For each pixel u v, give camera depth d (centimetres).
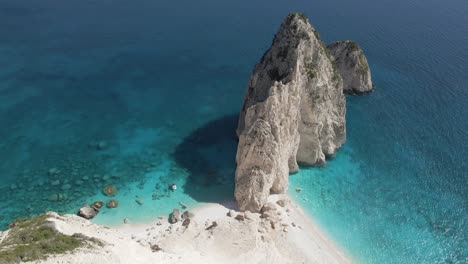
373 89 8350
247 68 9175
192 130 6744
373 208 5297
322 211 5162
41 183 5419
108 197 5219
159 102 7575
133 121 6919
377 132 6906
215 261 4097
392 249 4738
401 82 8756
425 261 4616
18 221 4059
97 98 7556
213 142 6431
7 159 5828
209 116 7194
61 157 5931
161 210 5038
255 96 5794
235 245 4338
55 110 7081
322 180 5688
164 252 4056
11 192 5244
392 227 5038
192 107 7469
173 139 6481
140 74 8588
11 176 5516
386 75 9062
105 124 6781
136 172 5688
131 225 4797
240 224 4619
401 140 6725
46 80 8044
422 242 4856
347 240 4800
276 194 5291
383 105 7788
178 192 5338
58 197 5188
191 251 4197
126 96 7694
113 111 7175
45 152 6019
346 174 5844
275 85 4938
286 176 5281
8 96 7388
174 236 4491
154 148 6228
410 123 7225
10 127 6531
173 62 9225
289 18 5572
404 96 8150
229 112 7350
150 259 3656
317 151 5747
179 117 7119
